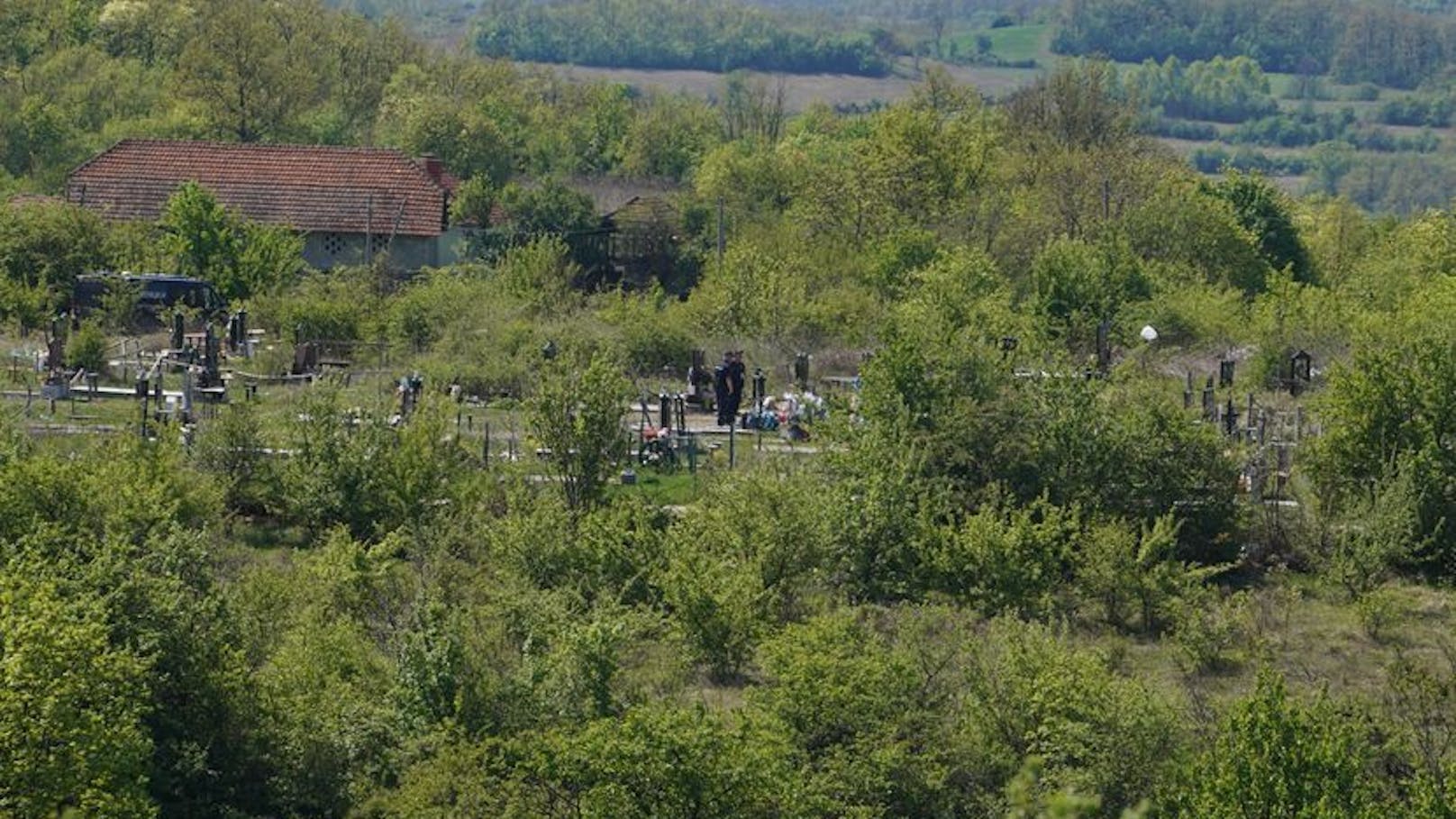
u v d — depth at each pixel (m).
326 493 120.88
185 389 140.50
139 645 81.31
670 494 128.12
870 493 113.88
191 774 80.31
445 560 105.94
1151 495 122.56
